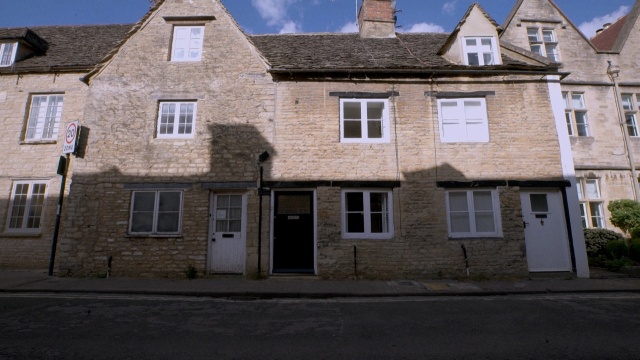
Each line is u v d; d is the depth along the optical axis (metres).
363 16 14.12
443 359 4.10
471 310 6.38
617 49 14.12
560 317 5.88
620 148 13.12
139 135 10.17
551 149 10.20
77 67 11.72
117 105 10.37
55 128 11.66
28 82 11.90
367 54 11.87
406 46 12.84
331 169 9.98
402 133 10.24
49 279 8.94
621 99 13.67
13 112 11.70
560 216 9.97
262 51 11.96
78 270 9.37
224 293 7.61
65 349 4.37
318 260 9.45
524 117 10.39
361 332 5.10
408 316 5.98
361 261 9.47
